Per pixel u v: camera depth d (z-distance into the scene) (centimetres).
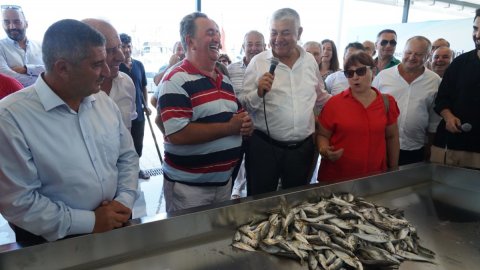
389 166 215
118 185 130
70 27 99
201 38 160
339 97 202
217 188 179
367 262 125
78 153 110
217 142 168
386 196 192
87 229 111
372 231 140
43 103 103
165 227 128
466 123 214
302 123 203
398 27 593
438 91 232
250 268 120
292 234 136
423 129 250
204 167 169
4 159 99
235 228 145
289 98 200
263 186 210
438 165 215
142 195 333
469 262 130
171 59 353
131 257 120
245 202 147
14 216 103
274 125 202
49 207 104
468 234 153
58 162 106
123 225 121
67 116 109
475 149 217
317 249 128
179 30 171
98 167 116
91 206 116
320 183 173
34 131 102
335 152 187
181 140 157
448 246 142
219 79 173
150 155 455
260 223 145
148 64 445
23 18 303
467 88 213
